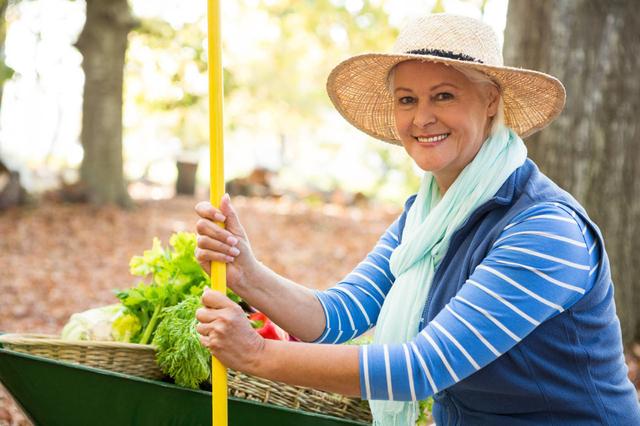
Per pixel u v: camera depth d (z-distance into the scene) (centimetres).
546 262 191
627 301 540
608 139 518
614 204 525
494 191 210
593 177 519
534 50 517
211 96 210
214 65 209
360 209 1595
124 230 1186
